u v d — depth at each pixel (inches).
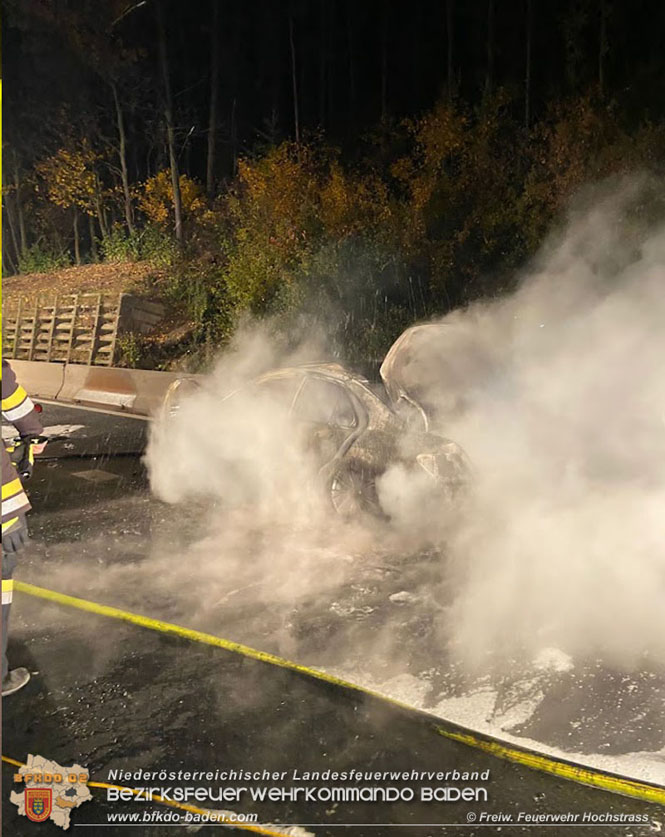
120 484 319.9
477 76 806.5
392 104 913.5
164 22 832.3
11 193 1055.0
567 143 518.6
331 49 949.8
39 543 246.5
